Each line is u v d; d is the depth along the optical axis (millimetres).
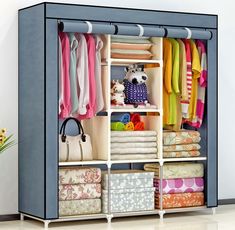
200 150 4859
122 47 4559
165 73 4688
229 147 5363
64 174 4340
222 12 5336
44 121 4211
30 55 4383
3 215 4543
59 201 4320
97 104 4449
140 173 4578
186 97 4707
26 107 4445
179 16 4672
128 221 4543
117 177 4496
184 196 4742
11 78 4555
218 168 5316
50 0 4684
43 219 4234
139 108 4578
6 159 4547
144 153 4602
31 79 4375
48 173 4223
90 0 4812
